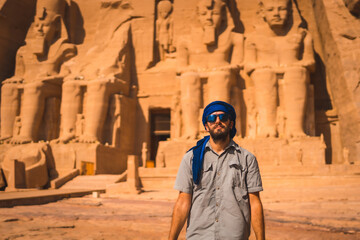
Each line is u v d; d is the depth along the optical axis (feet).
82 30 99.35
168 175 64.85
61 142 77.92
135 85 92.73
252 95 82.17
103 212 28.43
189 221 6.45
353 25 74.64
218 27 86.17
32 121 82.79
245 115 83.35
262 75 79.82
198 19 87.66
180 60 86.38
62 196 40.86
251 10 92.38
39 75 87.25
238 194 6.39
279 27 83.61
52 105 85.25
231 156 6.61
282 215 29.71
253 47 84.69
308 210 34.04
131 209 31.42
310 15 93.20
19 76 90.17
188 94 82.07
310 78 88.58
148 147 90.33
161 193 51.44
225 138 6.62
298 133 75.77
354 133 71.51
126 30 92.07
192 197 6.56
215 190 6.42
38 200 35.12
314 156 69.62
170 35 93.45
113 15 95.25
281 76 80.48
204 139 6.94
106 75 84.84
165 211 30.04
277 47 82.43
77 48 93.50
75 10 99.35
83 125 81.25
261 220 6.43
